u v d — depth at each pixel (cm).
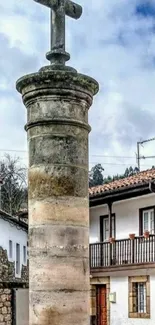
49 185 509
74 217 508
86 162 529
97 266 2152
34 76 514
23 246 2681
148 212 2105
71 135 518
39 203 509
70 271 498
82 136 526
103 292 2177
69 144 517
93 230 2359
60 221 504
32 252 507
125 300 2052
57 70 514
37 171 515
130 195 2073
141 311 2002
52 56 538
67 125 518
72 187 512
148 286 1961
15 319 1210
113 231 2269
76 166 517
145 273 1970
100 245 2158
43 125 518
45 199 507
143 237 1981
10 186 4644
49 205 505
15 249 2536
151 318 1934
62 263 497
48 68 527
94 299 2191
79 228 509
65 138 516
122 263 2047
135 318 2000
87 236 519
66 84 514
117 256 2078
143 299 2002
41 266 498
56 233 501
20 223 2477
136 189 1977
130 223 2181
